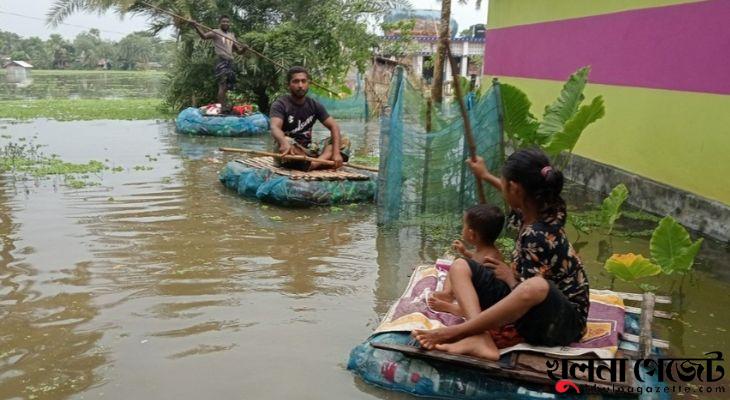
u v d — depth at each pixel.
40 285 4.94
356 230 6.63
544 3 10.84
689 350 4.09
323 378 3.62
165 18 18.70
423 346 3.46
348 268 5.47
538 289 3.29
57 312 4.46
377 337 3.71
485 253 4.02
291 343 4.05
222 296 4.79
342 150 8.62
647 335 3.69
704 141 6.94
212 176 9.27
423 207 6.89
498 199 6.45
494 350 3.43
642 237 6.61
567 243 3.53
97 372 3.66
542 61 10.99
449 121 7.00
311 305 4.66
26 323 4.28
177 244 6.00
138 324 4.29
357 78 18.11
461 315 3.68
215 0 18.39
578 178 9.66
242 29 18.77
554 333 3.43
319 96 16.03
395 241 6.27
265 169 8.01
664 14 7.59
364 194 7.84
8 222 6.63
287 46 17.48
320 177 7.65
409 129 6.69
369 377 3.58
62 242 5.99
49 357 3.83
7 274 5.16
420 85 13.10
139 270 5.29
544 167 3.48
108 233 6.31
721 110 6.67
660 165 7.75
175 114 18.61
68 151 11.32
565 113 6.88
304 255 5.79
